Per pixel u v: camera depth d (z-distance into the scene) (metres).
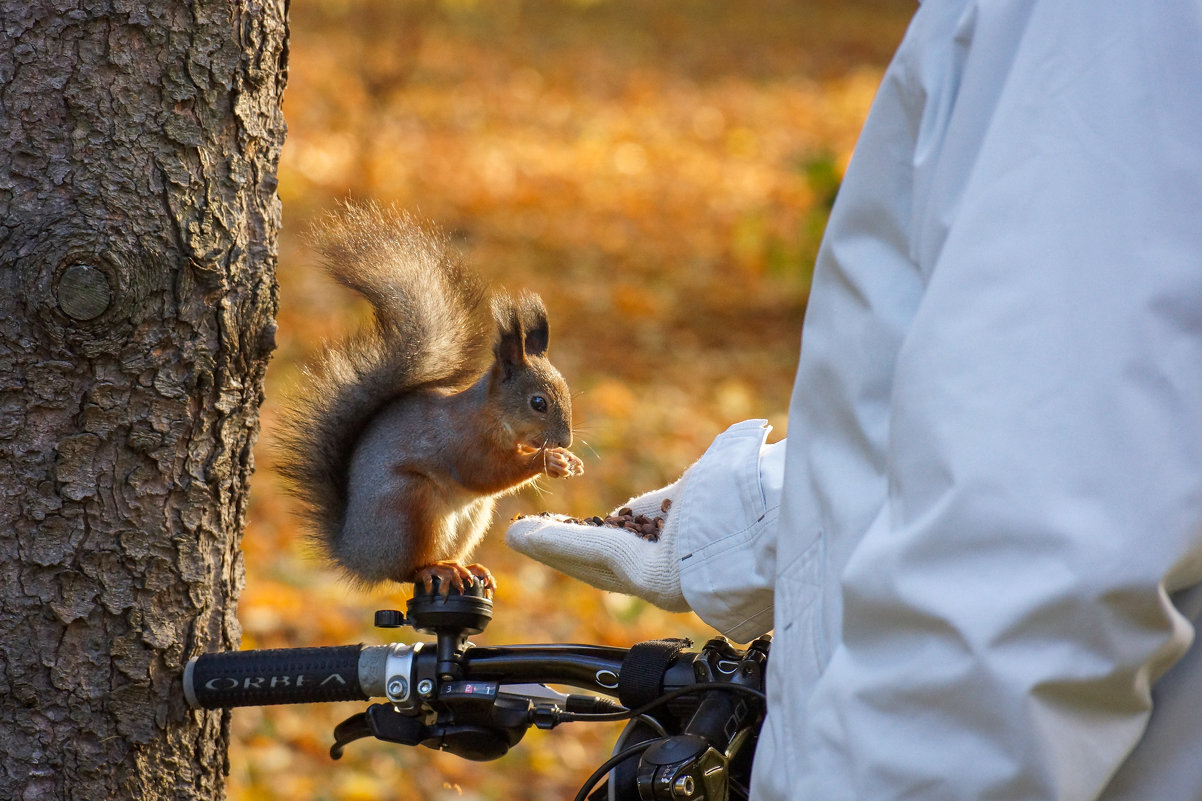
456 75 28.16
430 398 5.22
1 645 3.48
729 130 27.12
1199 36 1.92
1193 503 1.78
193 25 3.61
